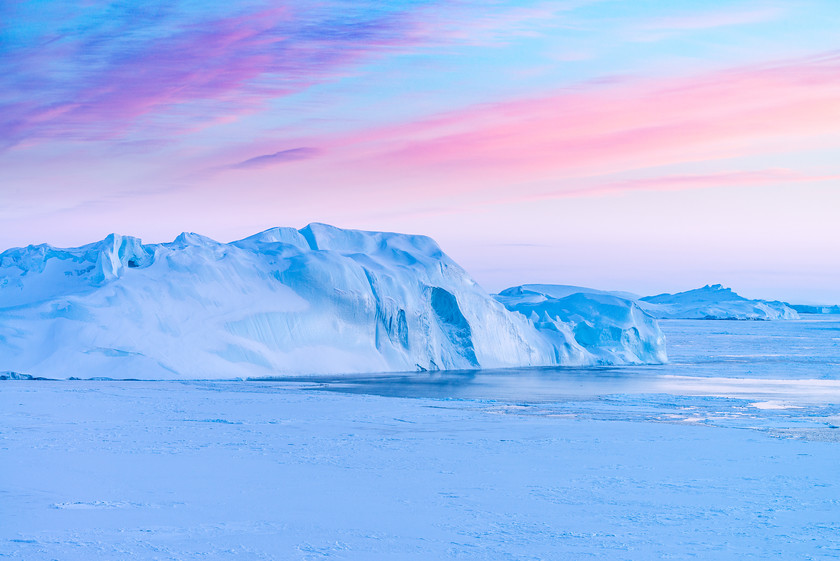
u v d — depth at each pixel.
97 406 31.70
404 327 59.34
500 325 66.19
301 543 11.89
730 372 60.47
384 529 12.88
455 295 63.34
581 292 79.12
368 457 20.58
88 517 13.25
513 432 26.22
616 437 25.09
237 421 28.12
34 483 16.08
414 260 65.38
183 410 31.12
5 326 46.50
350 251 65.94
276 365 51.31
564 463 19.95
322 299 56.03
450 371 58.97
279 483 16.73
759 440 24.59
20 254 54.78
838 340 132.12
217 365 48.78
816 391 45.25
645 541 12.31
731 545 12.12
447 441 23.88
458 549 11.75
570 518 13.85
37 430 24.50
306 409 32.44
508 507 14.70
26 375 44.12
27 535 11.98
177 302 51.44
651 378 54.06
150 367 46.53
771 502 15.39
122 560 10.75
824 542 12.34
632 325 72.44
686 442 24.03
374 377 51.97
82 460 18.98
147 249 56.03
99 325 47.88
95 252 54.31
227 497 15.16
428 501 15.15
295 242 65.31
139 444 22.00
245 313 52.50
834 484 17.38
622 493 16.17
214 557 11.02
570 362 68.56
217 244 58.94
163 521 13.09
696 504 15.16
